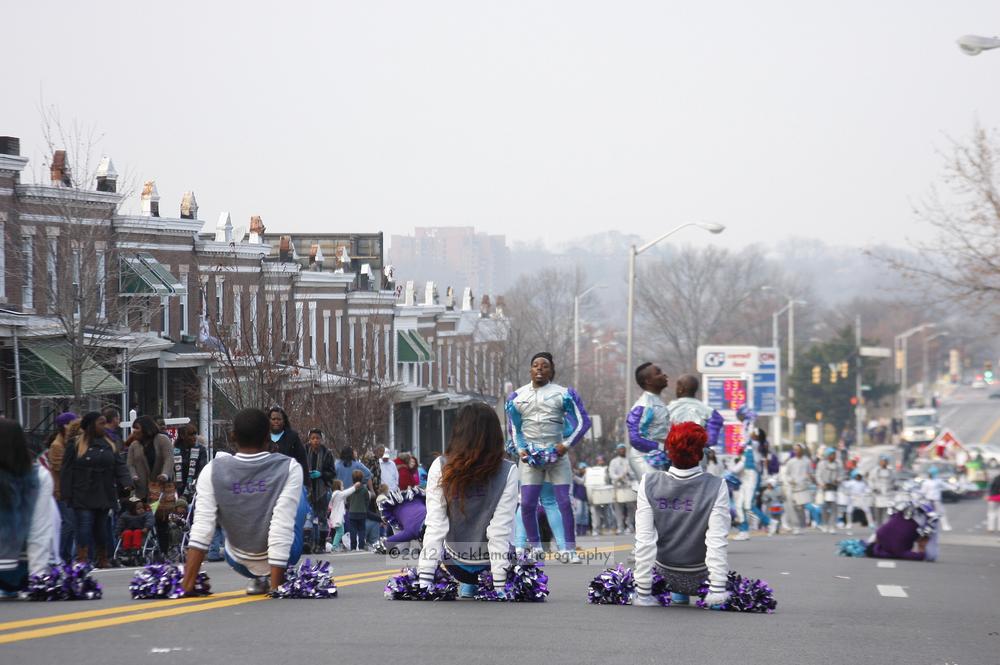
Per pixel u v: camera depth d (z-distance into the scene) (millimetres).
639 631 15438
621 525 55281
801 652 14445
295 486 17891
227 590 19609
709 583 17922
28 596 18297
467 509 17891
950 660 14547
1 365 56688
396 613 16500
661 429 28328
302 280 89812
